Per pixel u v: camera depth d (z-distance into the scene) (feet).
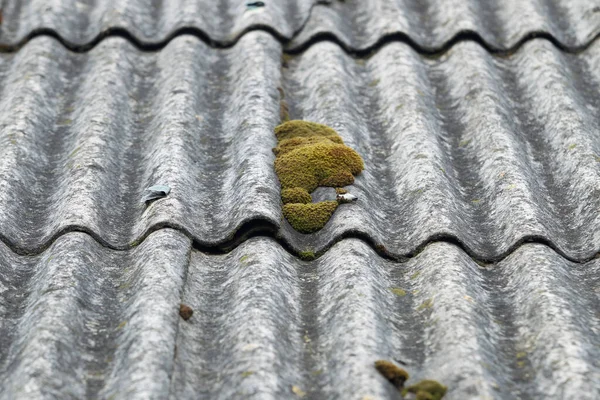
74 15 15.11
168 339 8.07
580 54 14.08
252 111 12.11
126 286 9.13
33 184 10.96
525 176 10.80
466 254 9.69
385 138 12.08
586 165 10.94
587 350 8.02
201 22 14.57
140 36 14.44
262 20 14.49
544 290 8.78
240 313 8.59
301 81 13.61
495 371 7.95
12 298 9.10
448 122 12.50
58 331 8.18
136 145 11.91
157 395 7.47
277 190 10.48
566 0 15.23
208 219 10.24
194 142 11.65
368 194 10.65
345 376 7.84
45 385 7.59
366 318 8.46
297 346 8.45
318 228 10.09
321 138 11.52
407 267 9.62
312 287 9.31
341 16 15.29
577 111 12.08
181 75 13.08
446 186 10.68
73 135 11.94
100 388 7.88
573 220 10.34
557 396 7.57
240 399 7.59
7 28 14.84
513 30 14.46
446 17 14.78
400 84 12.97
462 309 8.56
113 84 12.95
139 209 10.45
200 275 9.46
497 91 12.79
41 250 9.76
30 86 12.79
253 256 9.40
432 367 8.03
